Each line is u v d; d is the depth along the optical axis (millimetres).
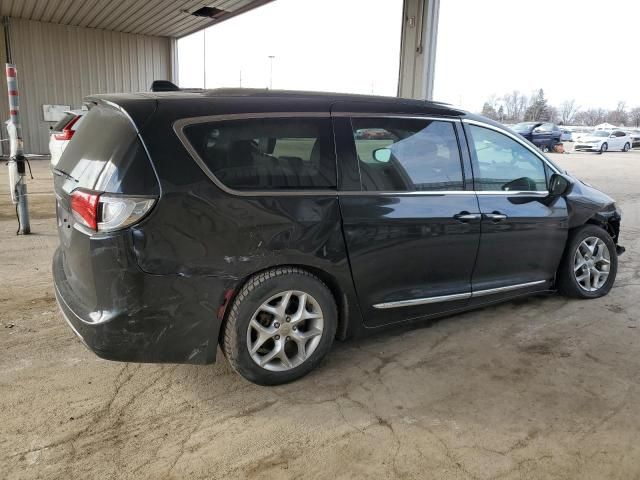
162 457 2443
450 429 2695
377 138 3268
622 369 3363
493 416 2816
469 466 2416
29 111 17906
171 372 3227
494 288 3883
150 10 15711
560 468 2412
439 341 3734
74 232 2703
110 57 19172
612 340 3793
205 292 2715
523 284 4094
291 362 3068
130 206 2516
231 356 2902
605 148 30547
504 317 4191
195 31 18797
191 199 2631
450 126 3617
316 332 3107
